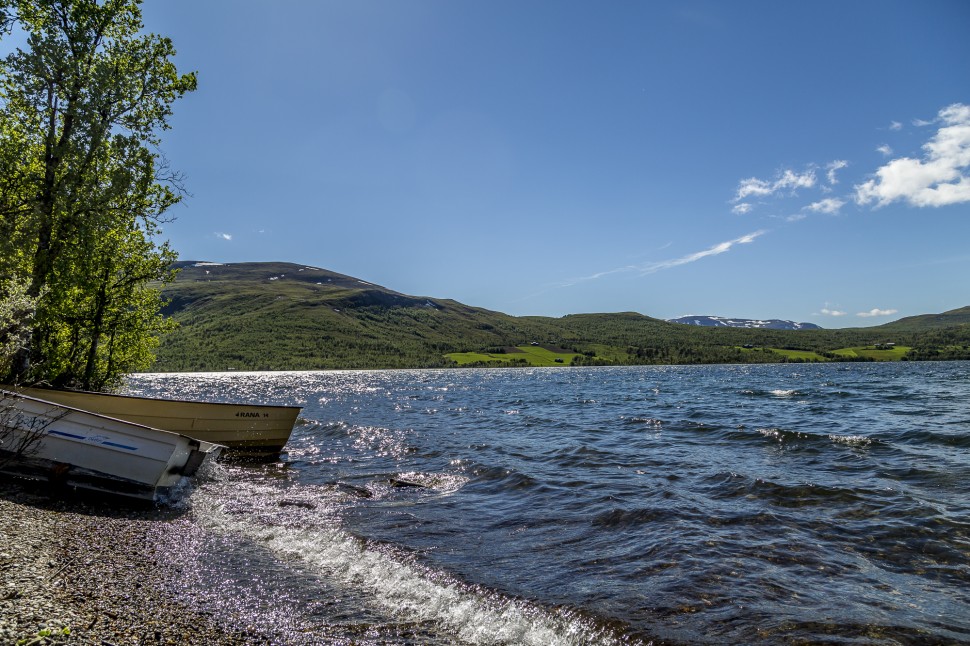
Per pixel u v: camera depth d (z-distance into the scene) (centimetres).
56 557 732
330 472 1578
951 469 1402
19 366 1686
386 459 1802
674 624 606
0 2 1698
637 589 704
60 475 1107
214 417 1748
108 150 1833
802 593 682
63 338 2130
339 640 562
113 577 689
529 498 1223
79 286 1953
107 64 1828
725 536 909
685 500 1148
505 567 794
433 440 2233
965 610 628
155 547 844
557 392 6009
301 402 4819
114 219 1889
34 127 1750
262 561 810
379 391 6775
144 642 521
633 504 1123
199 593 668
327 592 697
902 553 817
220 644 535
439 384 8862
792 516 1020
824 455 1694
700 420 2780
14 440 1134
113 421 1138
